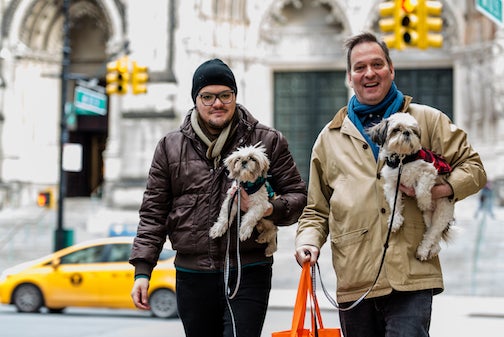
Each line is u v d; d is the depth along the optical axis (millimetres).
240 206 5254
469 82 36312
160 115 35812
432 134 5480
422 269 5266
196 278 5461
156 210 5660
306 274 5328
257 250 5418
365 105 5613
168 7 36062
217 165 5496
